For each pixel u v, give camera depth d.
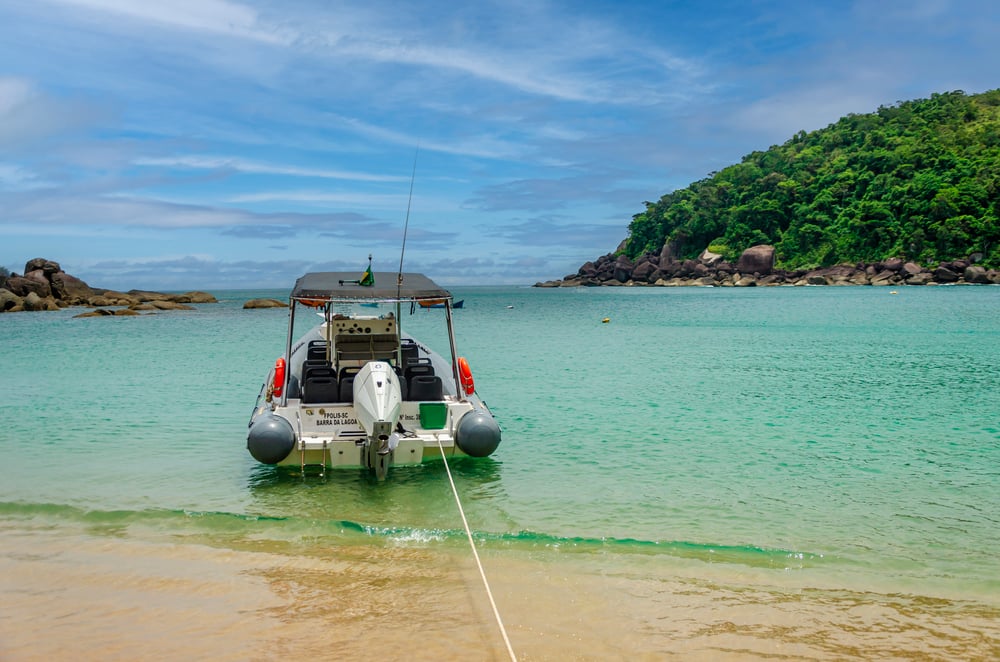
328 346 9.89
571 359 19.95
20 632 4.55
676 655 4.32
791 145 182.38
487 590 5.23
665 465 8.85
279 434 7.97
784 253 137.75
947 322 34.47
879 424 11.15
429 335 28.89
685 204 160.88
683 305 59.16
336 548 6.09
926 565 5.80
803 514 7.04
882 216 124.50
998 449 9.59
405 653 4.30
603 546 6.12
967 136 143.12
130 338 26.12
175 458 9.11
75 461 8.93
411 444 8.19
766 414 11.95
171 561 5.77
